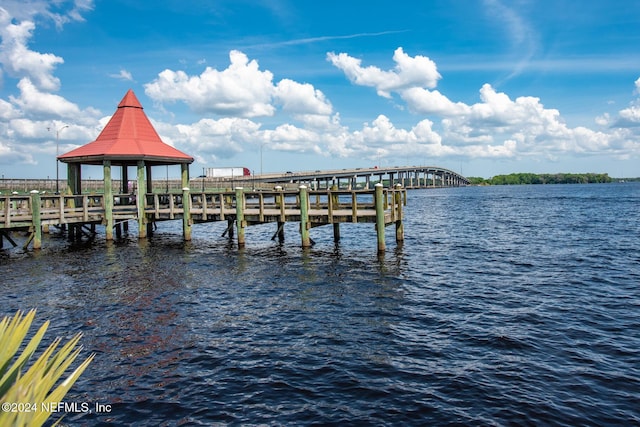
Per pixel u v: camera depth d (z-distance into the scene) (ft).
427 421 23.36
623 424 22.70
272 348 33.81
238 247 82.02
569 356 31.19
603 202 225.56
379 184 70.69
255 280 56.49
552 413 23.76
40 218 79.46
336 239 88.94
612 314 40.32
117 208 96.94
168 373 29.81
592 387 26.61
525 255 72.08
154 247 84.64
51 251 80.12
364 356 31.99
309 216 76.48
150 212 93.30
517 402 24.97
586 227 111.34
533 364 29.99
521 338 34.68
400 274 58.90
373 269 62.44
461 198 328.49
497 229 111.65
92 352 33.35
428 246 83.66
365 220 73.15
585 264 63.41
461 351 32.53
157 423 23.89
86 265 66.80
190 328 38.45
